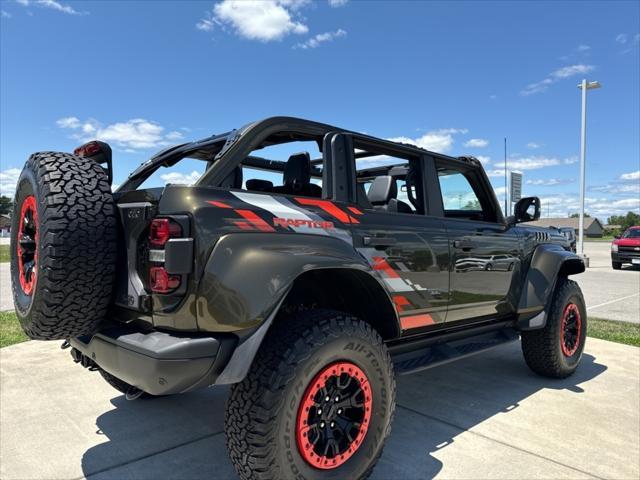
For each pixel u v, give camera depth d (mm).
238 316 1949
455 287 3186
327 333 2170
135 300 2076
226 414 2074
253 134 2391
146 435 2977
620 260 16719
